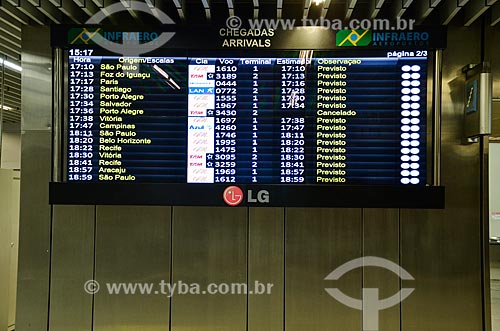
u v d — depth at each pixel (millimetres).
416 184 2975
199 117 3053
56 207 3545
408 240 3467
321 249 3496
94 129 3053
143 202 2984
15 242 5621
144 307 3514
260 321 3490
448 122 3438
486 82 3000
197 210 3533
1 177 5188
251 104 3055
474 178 3432
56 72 3035
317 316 3475
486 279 3393
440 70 2971
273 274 3498
